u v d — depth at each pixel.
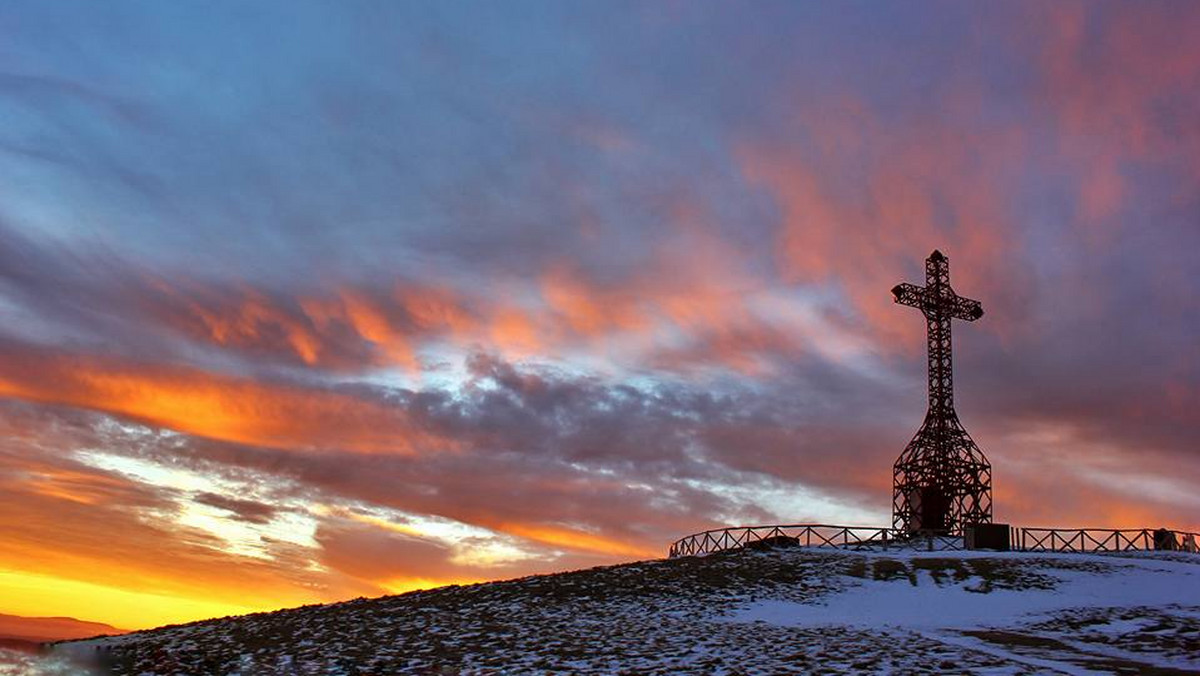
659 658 22.06
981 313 70.25
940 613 33.00
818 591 36.66
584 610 32.50
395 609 33.38
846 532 53.75
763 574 40.03
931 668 19.98
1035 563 42.69
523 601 34.44
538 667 21.17
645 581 38.44
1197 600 35.12
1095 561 43.50
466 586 39.50
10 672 23.27
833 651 22.84
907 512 65.75
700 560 44.41
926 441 66.56
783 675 19.31
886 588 37.44
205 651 25.61
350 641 26.36
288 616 33.72
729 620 30.91
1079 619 31.09
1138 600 35.22
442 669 21.33
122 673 22.81
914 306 68.62
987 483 65.50
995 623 30.84
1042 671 19.62
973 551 49.44
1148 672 19.88
